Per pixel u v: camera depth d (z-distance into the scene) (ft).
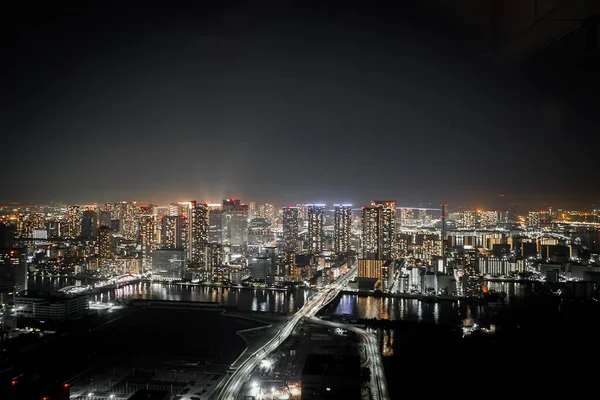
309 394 327.06
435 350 555.28
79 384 452.76
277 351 559.38
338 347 572.10
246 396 425.28
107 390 437.99
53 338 608.19
